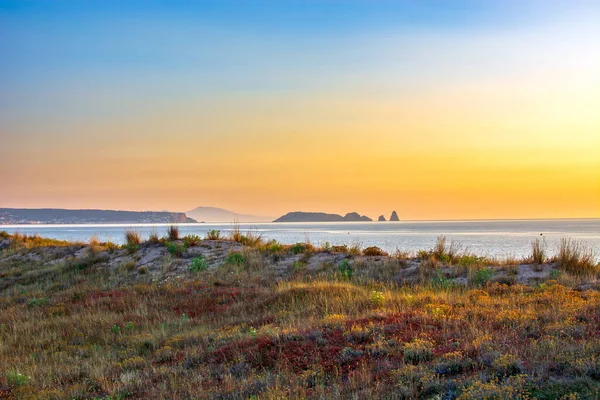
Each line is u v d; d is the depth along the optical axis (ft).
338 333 32.58
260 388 24.47
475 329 29.84
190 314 49.29
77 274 76.54
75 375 31.60
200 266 71.46
